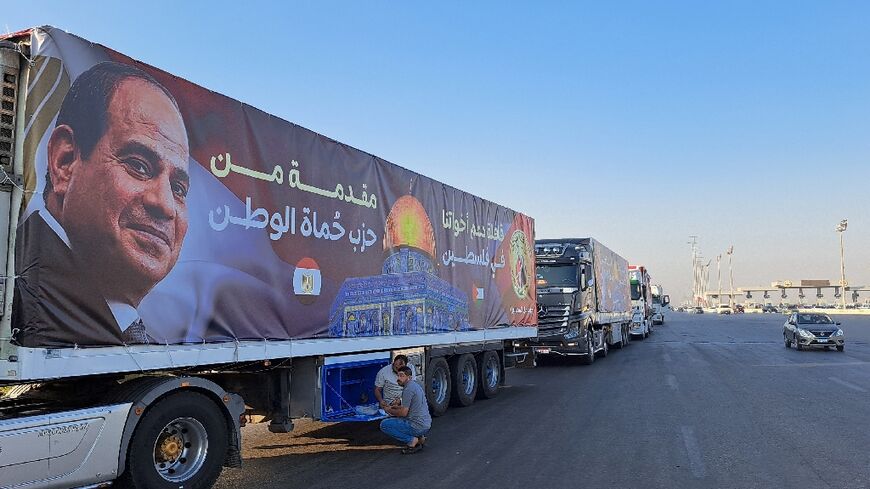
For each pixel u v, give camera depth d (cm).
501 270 1395
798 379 1598
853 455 781
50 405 534
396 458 789
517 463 750
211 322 627
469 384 1230
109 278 532
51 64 503
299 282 755
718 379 1606
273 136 730
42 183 491
